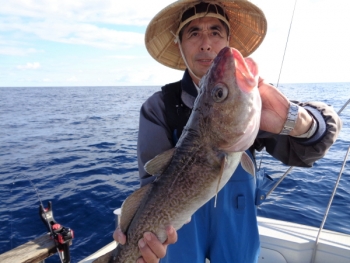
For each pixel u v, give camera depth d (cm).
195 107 64
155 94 80
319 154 61
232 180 73
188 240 72
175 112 74
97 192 228
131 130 573
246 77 57
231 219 72
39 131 576
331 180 214
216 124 60
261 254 103
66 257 104
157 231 63
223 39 76
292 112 56
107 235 169
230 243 72
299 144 62
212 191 62
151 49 90
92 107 1170
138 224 64
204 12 73
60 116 848
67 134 534
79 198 217
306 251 98
